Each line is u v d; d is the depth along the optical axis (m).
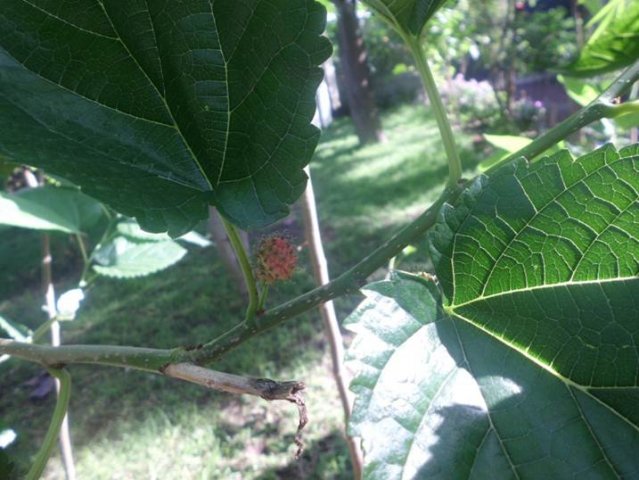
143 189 0.13
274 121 0.12
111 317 0.85
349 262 0.90
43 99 0.12
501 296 0.13
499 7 1.55
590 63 0.23
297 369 0.68
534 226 0.12
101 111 0.13
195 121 0.13
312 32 0.12
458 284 0.13
